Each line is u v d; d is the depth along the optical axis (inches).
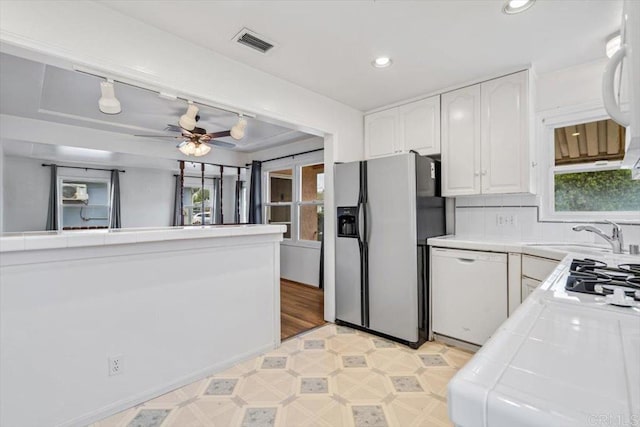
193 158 225.5
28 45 61.0
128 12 72.7
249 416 69.9
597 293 37.0
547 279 45.6
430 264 110.8
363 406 73.3
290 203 220.1
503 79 102.5
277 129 180.7
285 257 221.1
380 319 112.3
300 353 100.8
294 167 216.2
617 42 82.7
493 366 19.1
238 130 115.3
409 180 104.8
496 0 69.2
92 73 71.1
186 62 84.0
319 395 77.7
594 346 22.0
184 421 68.3
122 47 73.0
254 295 98.9
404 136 126.6
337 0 69.3
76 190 246.5
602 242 94.5
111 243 68.6
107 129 174.9
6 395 58.6
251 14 73.9
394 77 106.7
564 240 101.0
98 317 69.1
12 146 175.2
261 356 98.7
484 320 97.6
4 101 129.7
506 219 113.1
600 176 99.0
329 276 129.6
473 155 108.7
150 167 269.3
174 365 80.7
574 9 71.8
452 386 17.0
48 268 63.1
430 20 76.4
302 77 106.2
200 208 310.0
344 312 123.6
